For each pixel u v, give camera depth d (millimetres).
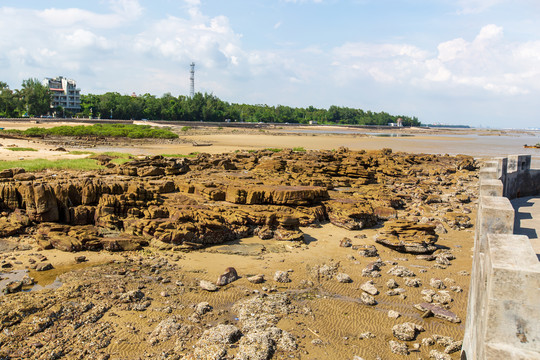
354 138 131750
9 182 21562
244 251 18703
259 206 23734
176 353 10484
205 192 25750
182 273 16000
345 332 11977
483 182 9320
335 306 13633
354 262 17781
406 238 19719
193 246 18609
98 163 39750
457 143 120938
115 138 93125
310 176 36625
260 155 54219
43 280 14820
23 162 37281
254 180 29953
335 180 36656
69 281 14672
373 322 12625
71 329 11508
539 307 5219
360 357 10539
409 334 11664
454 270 17234
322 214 24812
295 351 10773
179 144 86375
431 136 172750
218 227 19828
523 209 12711
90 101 183375
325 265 17078
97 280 14805
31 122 127875
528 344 5328
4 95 154875
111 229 19828
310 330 11969
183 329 11578
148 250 18422
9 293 13531
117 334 11344
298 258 18109
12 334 11008
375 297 14430
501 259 5543
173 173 34188
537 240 9070
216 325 12000
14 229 19328
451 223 24969
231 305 13438
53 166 35094
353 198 28031
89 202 21422
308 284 15289
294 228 21344
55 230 18797
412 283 15406
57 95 171875
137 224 19641
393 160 53562
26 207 20250
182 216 19828
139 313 12602
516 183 15633
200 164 40969
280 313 12844
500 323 5422
